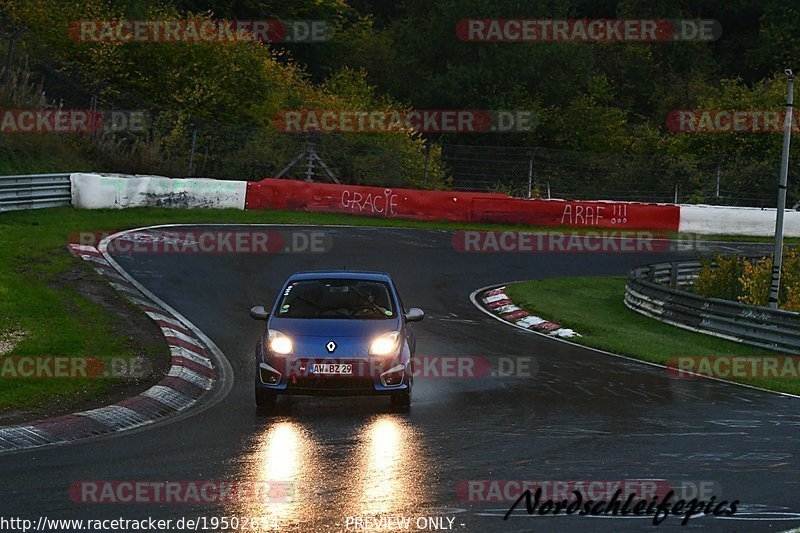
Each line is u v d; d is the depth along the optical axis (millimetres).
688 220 64125
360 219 57750
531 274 46438
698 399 22438
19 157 53375
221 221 51031
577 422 18828
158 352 24531
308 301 20656
